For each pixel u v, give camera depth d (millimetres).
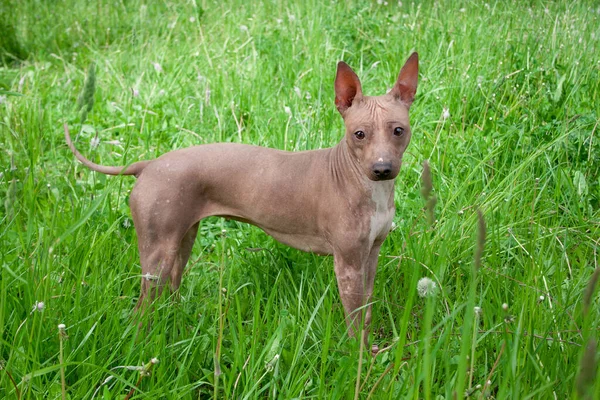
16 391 2680
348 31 7168
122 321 3436
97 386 3055
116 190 4840
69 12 8891
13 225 4004
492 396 2957
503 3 7652
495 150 4766
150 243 3492
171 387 3043
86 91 3088
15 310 3162
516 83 5805
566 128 4918
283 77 6391
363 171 3279
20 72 7184
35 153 5227
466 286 3723
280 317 3324
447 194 4602
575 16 6879
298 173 3498
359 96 3324
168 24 8031
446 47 6641
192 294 3842
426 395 2277
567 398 2762
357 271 3432
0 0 8570
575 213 4457
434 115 5617
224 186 3545
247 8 8375
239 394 3037
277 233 3633
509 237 4125
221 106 6047
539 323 3203
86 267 3576
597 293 3418
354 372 2955
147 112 6023
